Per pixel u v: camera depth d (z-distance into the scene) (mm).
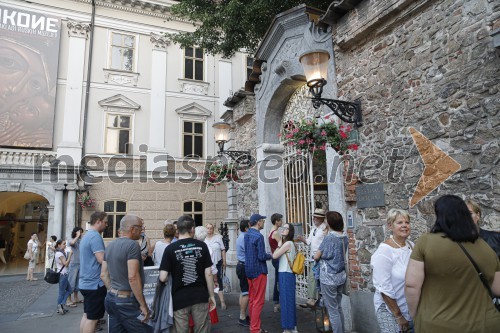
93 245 4465
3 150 12578
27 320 6551
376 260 3088
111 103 14203
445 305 2137
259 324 4902
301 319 5871
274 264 6520
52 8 13844
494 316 2059
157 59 15156
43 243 18219
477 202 3527
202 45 10336
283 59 7246
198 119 15484
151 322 3631
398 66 4609
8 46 12984
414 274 2291
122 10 14891
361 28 5082
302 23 6770
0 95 12711
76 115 13664
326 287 4320
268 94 7953
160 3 15227
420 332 2213
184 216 4090
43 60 13375
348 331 5051
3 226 18188
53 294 9477
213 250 6699
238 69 16516
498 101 3398
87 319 4391
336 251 4383
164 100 14992
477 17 3652
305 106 7191
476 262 2141
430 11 4211
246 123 9672
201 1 9828
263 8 8094
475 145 3590
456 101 3816
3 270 14875
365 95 5145
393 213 3133
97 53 14375
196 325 3645
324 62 4645
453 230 2227
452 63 3895
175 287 3662
